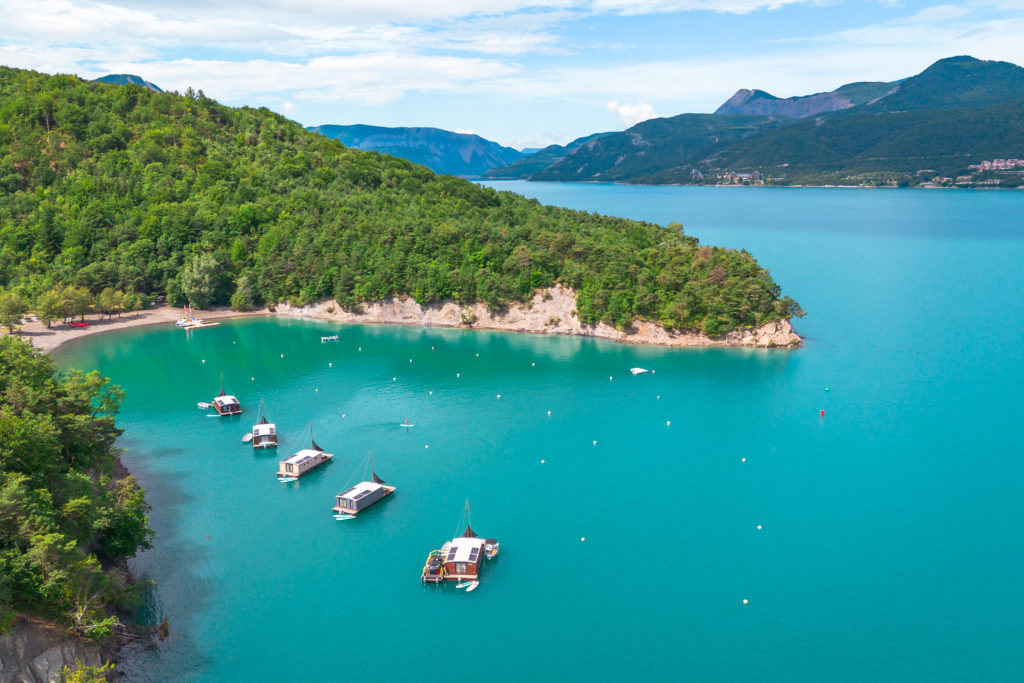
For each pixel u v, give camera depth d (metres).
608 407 193.38
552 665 97.44
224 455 163.88
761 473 152.75
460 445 169.50
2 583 83.38
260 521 134.12
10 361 130.12
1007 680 94.06
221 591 112.69
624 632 103.69
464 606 110.00
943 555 121.94
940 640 101.56
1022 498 140.38
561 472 154.62
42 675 82.69
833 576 116.38
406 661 98.19
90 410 132.12
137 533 113.38
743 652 99.50
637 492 145.12
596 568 119.19
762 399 197.38
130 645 98.81
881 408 188.62
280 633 103.31
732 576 116.75
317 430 179.38
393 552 124.38
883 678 94.56
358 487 142.50
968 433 171.38
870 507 137.88
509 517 135.62
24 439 101.12
